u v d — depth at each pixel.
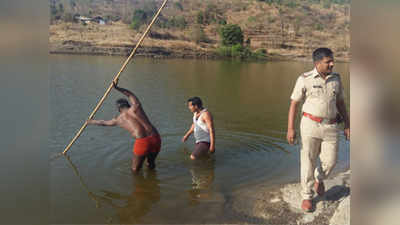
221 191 4.40
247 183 4.64
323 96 3.69
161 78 17.47
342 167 5.21
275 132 7.37
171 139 6.64
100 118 8.68
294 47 52.06
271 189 4.45
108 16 56.94
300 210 3.87
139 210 3.88
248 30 59.22
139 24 49.06
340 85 3.74
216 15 64.44
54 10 51.97
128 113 4.98
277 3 70.38
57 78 15.73
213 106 10.74
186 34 48.44
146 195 4.27
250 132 7.34
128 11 60.88
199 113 5.61
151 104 10.51
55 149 6.04
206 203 4.05
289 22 63.00
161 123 7.99
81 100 10.97
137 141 4.89
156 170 5.10
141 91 13.14
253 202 4.09
